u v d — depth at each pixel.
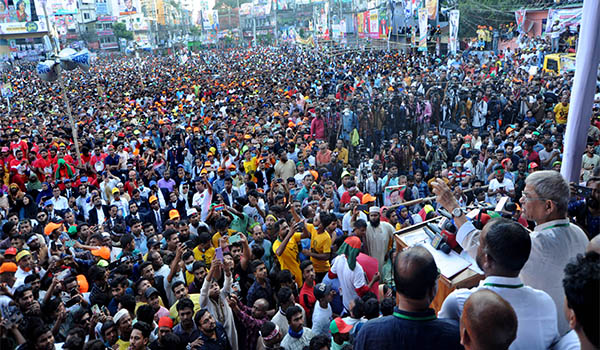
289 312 4.85
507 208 5.20
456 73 21.72
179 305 4.86
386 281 6.37
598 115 11.54
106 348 4.86
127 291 5.96
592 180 3.68
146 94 28.69
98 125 19.11
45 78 12.40
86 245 7.38
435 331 1.90
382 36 39.56
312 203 7.89
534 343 2.01
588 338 1.56
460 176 9.12
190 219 8.08
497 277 2.10
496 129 13.38
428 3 31.06
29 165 12.51
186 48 100.00
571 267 1.67
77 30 91.31
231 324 5.13
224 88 28.05
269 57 56.84
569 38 22.80
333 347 4.51
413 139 12.22
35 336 4.38
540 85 15.31
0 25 59.75
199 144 13.92
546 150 10.10
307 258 6.80
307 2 92.19
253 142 12.66
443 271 2.78
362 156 11.53
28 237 7.38
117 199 9.75
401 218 7.05
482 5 29.22
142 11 100.00
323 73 29.94
